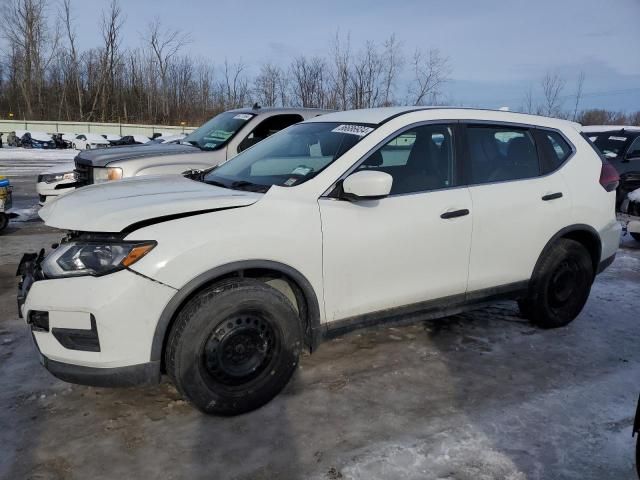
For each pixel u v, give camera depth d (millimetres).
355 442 2848
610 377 3648
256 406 3094
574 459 2752
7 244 7262
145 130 54531
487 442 2871
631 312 4957
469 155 3859
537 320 4406
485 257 3844
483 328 4449
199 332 2805
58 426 2939
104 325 2652
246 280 2959
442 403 3254
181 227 2807
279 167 3637
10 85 60969
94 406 3139
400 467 2654
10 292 5113
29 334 4121
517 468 2670
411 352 3949
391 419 3066
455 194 3689
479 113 4043
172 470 2611
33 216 9680
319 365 3711
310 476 2582
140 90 60781
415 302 3611
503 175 4000
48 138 40031
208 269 2812
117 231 2719
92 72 60500
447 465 2676
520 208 3953
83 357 2717
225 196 3080
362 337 4191
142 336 2725
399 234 3414
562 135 4445
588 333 4418
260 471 2615
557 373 3688
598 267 4566
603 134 10578
